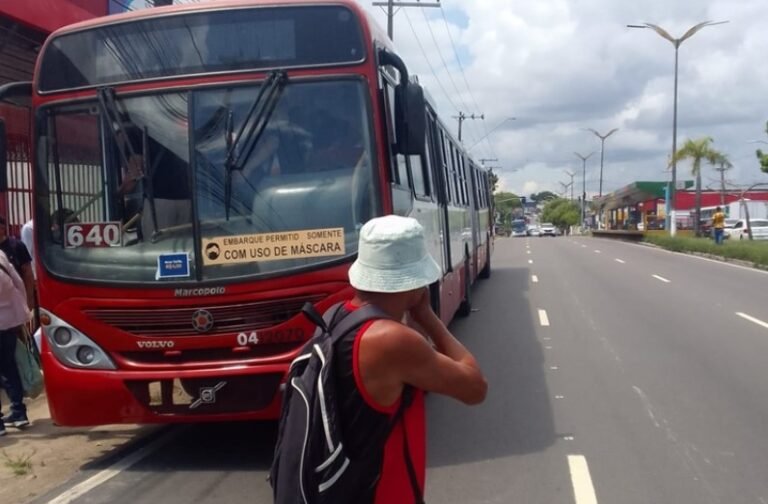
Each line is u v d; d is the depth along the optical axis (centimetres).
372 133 677
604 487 648
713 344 1274
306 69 686
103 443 801
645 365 1116
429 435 802
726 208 7962
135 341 673
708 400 921
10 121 1170
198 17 700
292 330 660
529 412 880
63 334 687
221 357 670
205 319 664
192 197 678
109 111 698
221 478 686
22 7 1264
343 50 687
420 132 682
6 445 797
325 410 296
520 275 2606
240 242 668
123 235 685
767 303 1802
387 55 707
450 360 315
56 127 711
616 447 752
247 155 680
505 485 655
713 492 635
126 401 675
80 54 715
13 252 898
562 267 2964
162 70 700
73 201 698
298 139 681
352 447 300
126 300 674
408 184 790
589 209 14188
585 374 1063
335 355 301
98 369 679
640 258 3538
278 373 660
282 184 676
